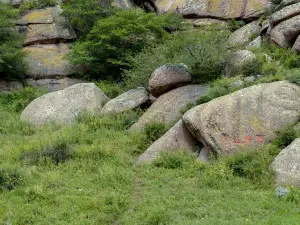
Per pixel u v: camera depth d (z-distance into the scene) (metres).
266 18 18.58
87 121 15.02
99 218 8.85
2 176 10.34
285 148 10.66
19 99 17.91
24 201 9.55
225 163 10.95
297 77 12.61
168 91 15.05
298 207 8.80
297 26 15.88
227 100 12.33
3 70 18.56
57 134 14.09
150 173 11.20
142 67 16.59
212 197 9.48
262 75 13.94
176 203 9.25
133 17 18.98
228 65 15.14
